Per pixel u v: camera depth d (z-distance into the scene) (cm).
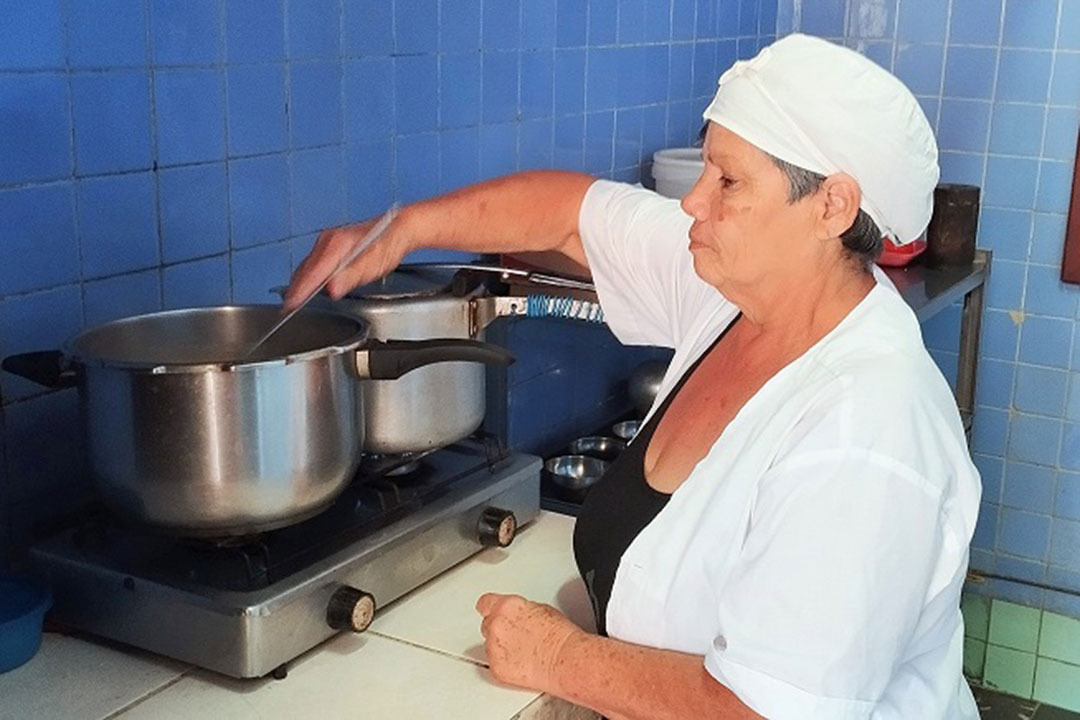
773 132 111
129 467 126
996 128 306
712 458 121
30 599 135
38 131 143
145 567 133
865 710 106
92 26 147
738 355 129
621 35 255
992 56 304
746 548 111
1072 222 300
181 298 164
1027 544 322
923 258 300
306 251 183
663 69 274
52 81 144
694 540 119
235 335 146
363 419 148
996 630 327
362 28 188
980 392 320
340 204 189
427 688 128
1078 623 317
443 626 141
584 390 262
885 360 113
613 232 163
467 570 156
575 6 239
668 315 159
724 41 301
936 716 120
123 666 132
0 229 141
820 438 108
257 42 170
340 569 134
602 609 133
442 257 212
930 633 118
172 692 127
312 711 124
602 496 137
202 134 164
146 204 158
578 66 243
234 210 171
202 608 126
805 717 105
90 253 151
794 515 107
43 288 146
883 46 317
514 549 163
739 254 117
